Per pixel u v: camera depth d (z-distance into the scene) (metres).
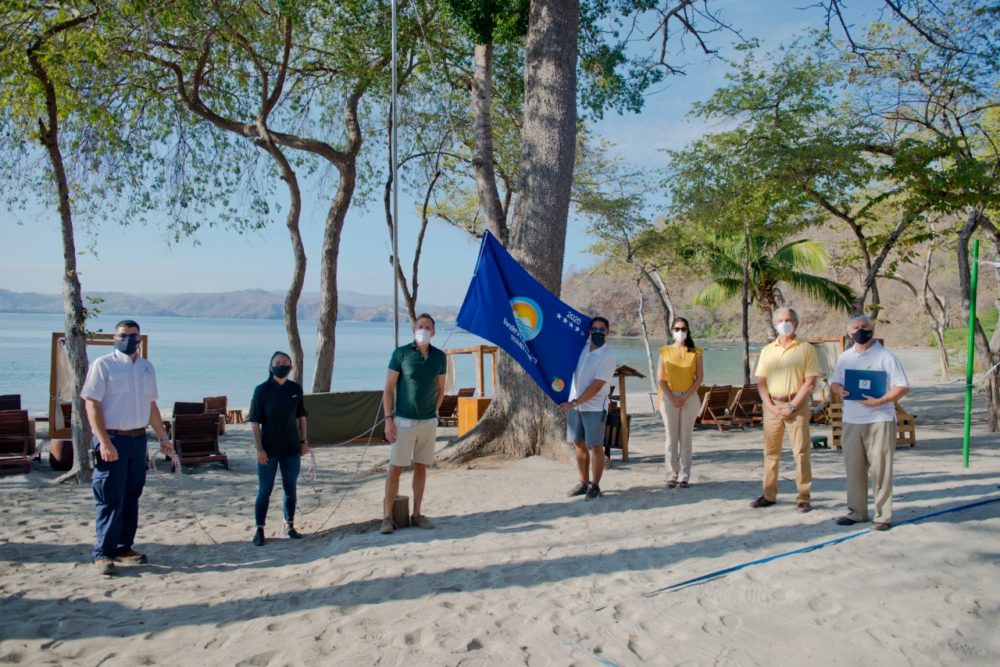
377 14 16.41
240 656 4.16
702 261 27.17
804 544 5.59
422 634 4.32
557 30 11.52
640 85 16.81
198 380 41.41
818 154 15.62
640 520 6.91
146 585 5.69
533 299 8.83
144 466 6.38
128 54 13.67
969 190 14.45
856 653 3.84
